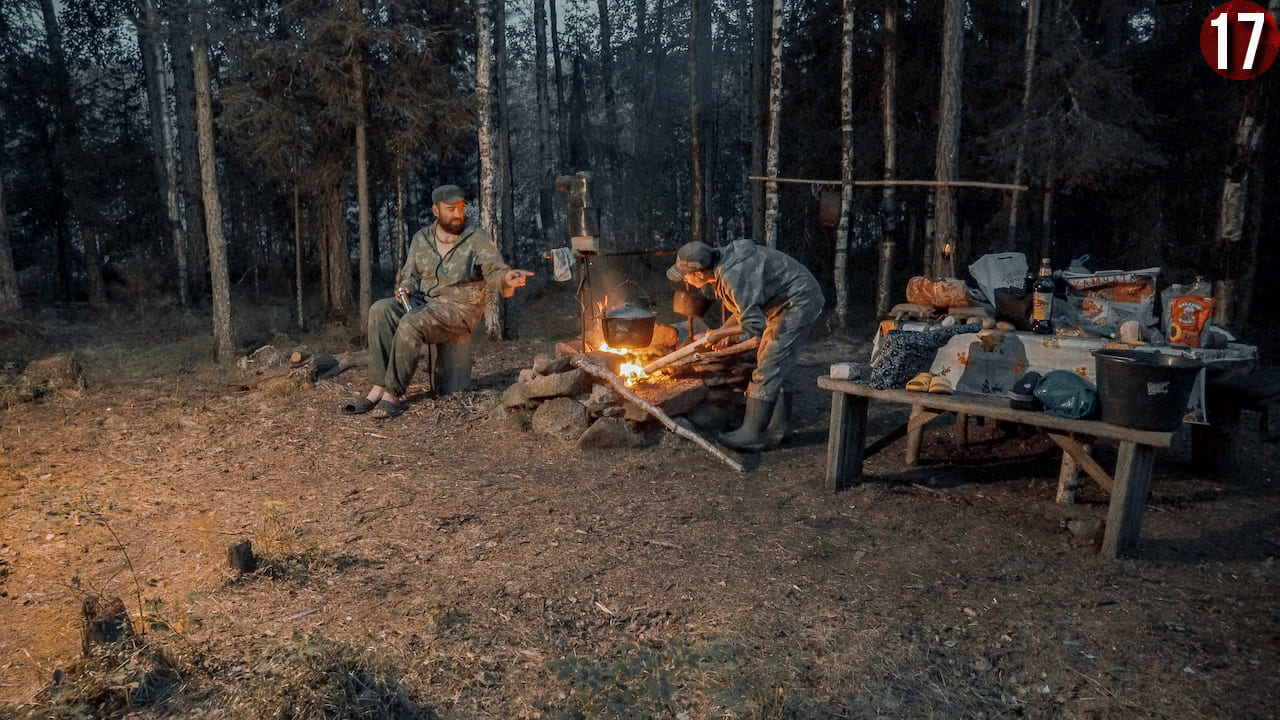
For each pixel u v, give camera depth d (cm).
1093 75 1091
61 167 1576
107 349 995
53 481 515
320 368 793
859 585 371
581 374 620
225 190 1717
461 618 335
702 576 379
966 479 530
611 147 2227
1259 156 1008
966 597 359
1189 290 502
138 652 285
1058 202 1398
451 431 627
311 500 483
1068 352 475
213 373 827
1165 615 340
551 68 2309
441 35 1073
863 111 1480
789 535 432
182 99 1533
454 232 695
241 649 307
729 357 656
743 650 311
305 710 255
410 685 285
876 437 639
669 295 1523
